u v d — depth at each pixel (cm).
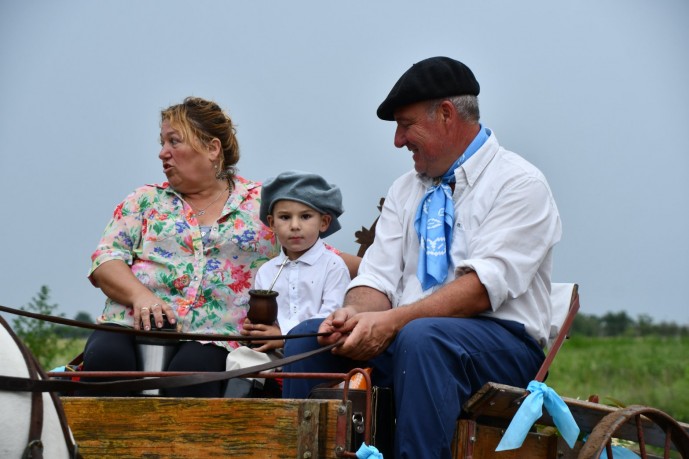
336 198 850
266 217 848
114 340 788
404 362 681
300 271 840
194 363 779
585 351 1936
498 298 735
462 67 799
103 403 628
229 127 863
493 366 719
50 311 1530
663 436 751
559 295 802
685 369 1709
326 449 602
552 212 777
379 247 819
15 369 521
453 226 782
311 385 730
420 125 786
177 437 616
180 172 842
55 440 531
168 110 852
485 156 786
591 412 723
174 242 836
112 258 827
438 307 728
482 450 687
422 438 664
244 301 837
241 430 607
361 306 782
